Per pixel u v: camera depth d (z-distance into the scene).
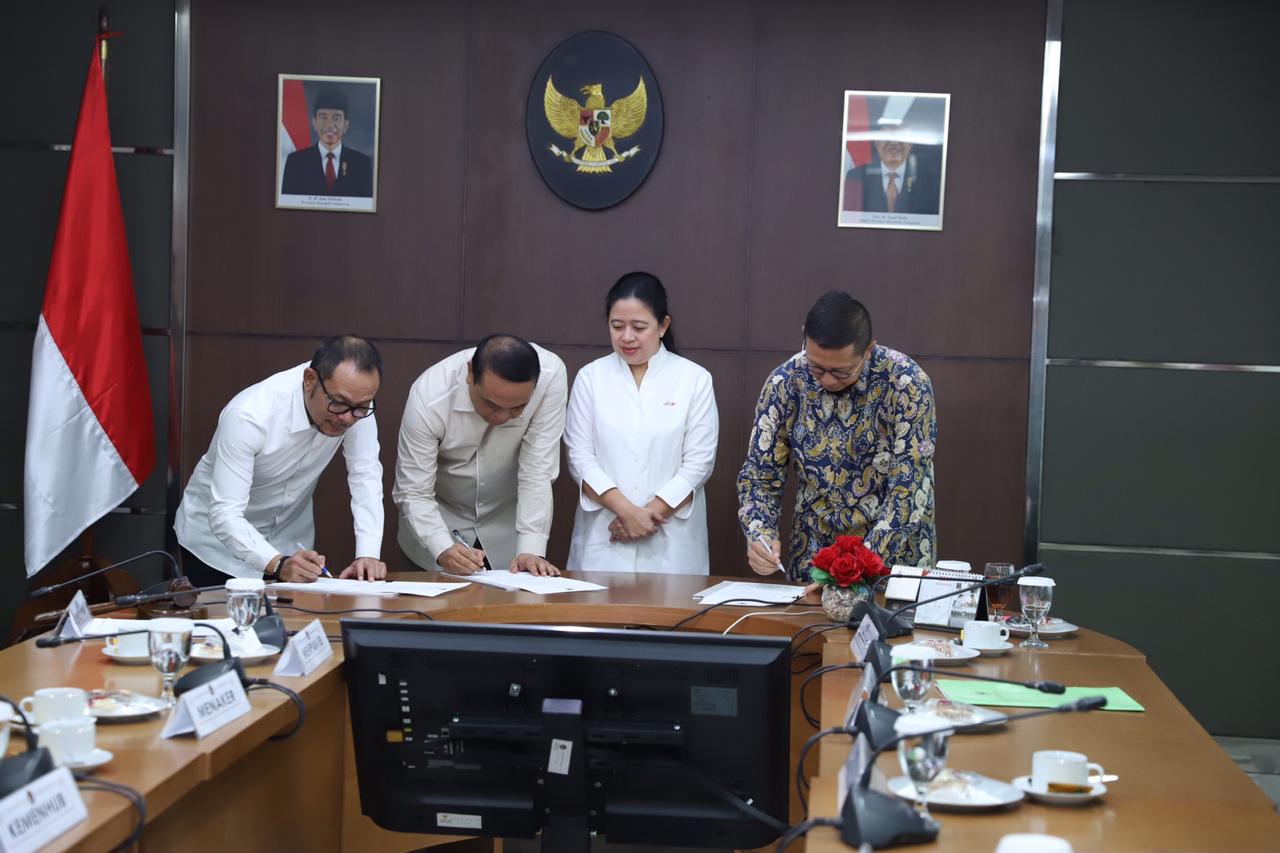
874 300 4.75
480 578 3.35
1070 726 2.01
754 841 1.88
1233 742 4.71
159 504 4.80
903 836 1.42
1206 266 4.69
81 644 2.46
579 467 3.93
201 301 4.80
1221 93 4.66
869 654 2.13
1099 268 4.71
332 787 2.57
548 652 1.88
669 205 4.77
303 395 3.32
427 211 4.80
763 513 3.38
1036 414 4.71
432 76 4.79
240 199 4.80
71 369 4.43
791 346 4.76
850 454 3.36
